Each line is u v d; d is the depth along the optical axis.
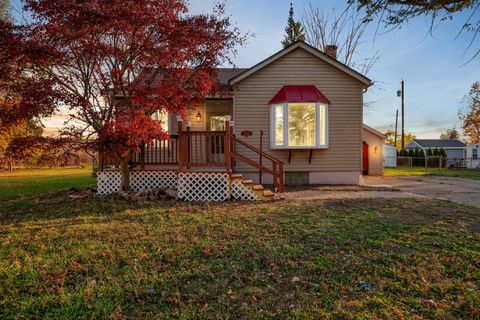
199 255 4.02
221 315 2.64
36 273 3.49
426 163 26.44
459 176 17.94
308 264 3.69
